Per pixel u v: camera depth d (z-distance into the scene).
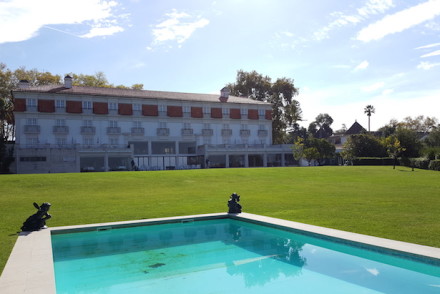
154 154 60.06
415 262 7.84
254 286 7.30
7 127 71.81
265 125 71.19
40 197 21.89
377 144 63.59
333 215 13.97
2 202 19.64
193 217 13.41
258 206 17.09
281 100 82.25
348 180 32.72
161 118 61.34
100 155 52.28
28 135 52.03
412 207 15.88
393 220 12.60
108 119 57.47
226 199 20.28
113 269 8.55
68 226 12.04
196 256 9.48
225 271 8.30
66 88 56.91
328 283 7.36
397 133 64.69
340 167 48.72
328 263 8.59
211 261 9.05
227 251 9.85
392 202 17.66
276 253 9.53
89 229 12.03
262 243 10.57
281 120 81.94
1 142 49.75
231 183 30.42
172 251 9.95
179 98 63.06
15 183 27.92
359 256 8.97
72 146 51.97
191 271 8.34
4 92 65.06
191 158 63.56
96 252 9.93
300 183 30.31
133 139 58.78
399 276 7.62
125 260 9.23
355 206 16.42
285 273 8.06
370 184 28.77
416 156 61.25
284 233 11.34
